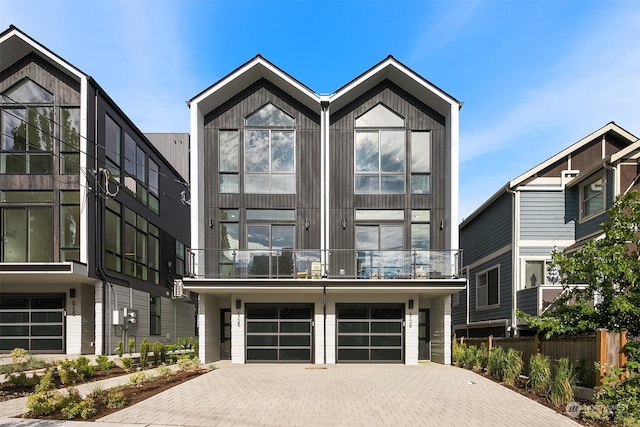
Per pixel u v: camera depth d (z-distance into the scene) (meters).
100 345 15.20
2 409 7.32
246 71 14.61
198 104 14.67
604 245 9.15
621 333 7.75
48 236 14.84
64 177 14.98
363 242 14.93
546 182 15.55
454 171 14.43
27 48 15.27
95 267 15.10
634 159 13.02
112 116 16.80
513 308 15.27
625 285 8.83
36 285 15.45
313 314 14.65
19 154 15.07
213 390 9.20
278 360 14.54
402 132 15.31
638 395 7.02
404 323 14.59
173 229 23.44
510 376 10.07
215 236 14.89
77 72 15.08
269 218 15.02
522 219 15.48
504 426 6.67
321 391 9.22
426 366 13.73
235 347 14.48
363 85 14.93
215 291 14.06
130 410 7.34
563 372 8.12
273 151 15.27
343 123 15.33
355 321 14.70
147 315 19.47
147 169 20.16
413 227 15.04
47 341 15.20
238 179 15.13
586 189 14.84
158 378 10.77
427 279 13.75
